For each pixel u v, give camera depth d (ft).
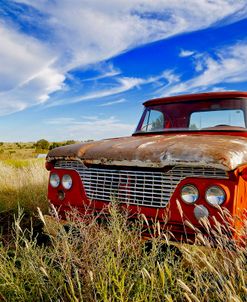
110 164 9.88
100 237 8.49
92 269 7.29
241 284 6.63
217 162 8.00
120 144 10.64
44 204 17.85
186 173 8.61
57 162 11.61
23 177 23.82
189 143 9.23
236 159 8.13
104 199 10.10
